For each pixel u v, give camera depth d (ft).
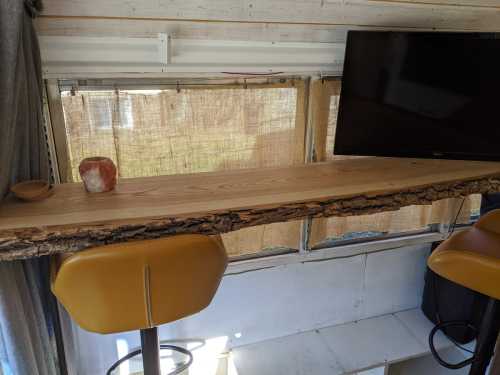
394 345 7.34
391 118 5.52
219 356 7.14
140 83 5.27
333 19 5.21
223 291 6.79
